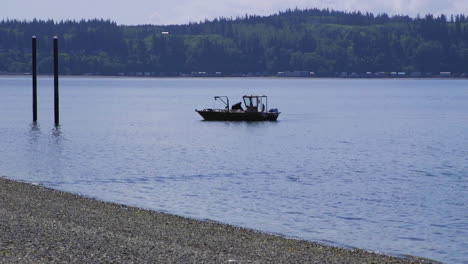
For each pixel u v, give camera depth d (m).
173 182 118.94
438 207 99.62
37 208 83.44
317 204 100.75
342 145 194.88
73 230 68.38
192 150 174.75
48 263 54.06
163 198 102.88
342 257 64.75
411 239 79.31
